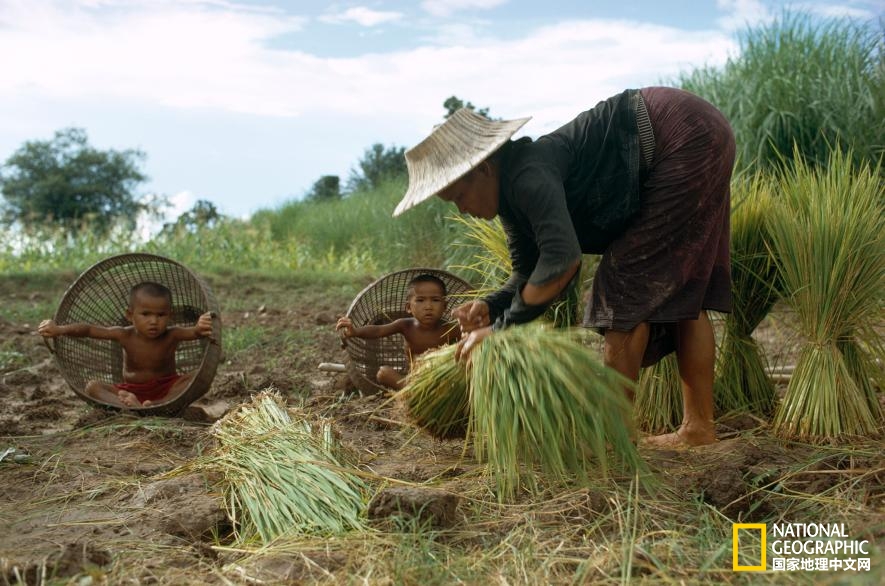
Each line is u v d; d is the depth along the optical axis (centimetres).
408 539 280
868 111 882
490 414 325
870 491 329
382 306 589
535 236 337
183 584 258
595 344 466
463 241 1046
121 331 525
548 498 322
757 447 387
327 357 716
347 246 1573
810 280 421
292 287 1195
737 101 945
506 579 256
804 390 421
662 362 458
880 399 480
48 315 946
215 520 310
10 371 677
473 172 342
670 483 338
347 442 412
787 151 910
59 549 286
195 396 488
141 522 311
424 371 383
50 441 439
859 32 959
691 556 271
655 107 362
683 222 362
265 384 584
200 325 489
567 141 359
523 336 328
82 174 4244
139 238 1418
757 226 461
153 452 419
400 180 1538
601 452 315
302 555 270
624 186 359
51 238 1373
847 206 426
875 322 453
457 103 1809
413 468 372
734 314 469
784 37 998
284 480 325
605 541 279
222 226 1501
